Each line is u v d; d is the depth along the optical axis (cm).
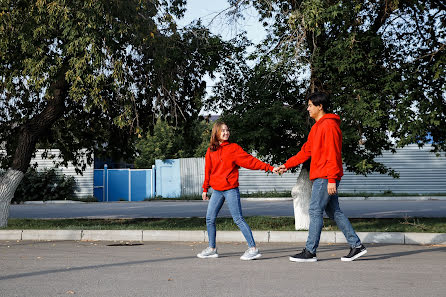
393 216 1335
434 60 921
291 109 915
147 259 621
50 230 927
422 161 2450
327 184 568
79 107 1218
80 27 848
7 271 525
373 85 888
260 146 983
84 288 432
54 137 1291
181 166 2658
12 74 927
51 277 488
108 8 854
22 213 1656
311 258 580
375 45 869
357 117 866
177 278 480
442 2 984
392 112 899
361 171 999
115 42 886
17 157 1082
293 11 888
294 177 2494
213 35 1044
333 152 561
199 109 1132
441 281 459
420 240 812
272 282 456
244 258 606
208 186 632
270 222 1090
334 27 920
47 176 2414
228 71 1077
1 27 841
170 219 1226
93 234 914
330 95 919
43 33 856
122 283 455
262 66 934
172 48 1016
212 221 630
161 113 1131
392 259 603
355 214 1425
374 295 401
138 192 2711
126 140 1291
